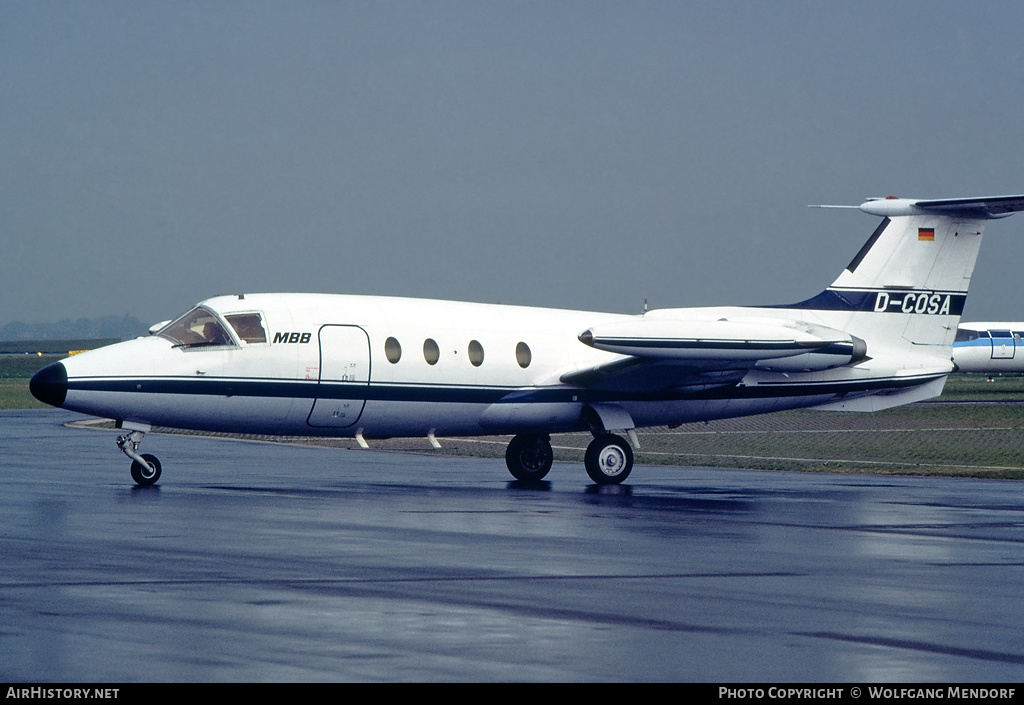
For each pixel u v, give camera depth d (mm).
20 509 70750
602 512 72875
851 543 59781
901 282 106500
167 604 42375
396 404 93250
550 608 42562
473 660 35219
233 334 88500
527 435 100750
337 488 87500
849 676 33875
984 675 34062
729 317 103750
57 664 34156
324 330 90938
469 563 52125
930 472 105500
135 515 68188
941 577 49781
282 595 44281
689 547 57844
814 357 99250
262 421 89938
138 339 90000
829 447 137000
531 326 100438
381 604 42875
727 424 186250
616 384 99000
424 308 97250
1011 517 71250
